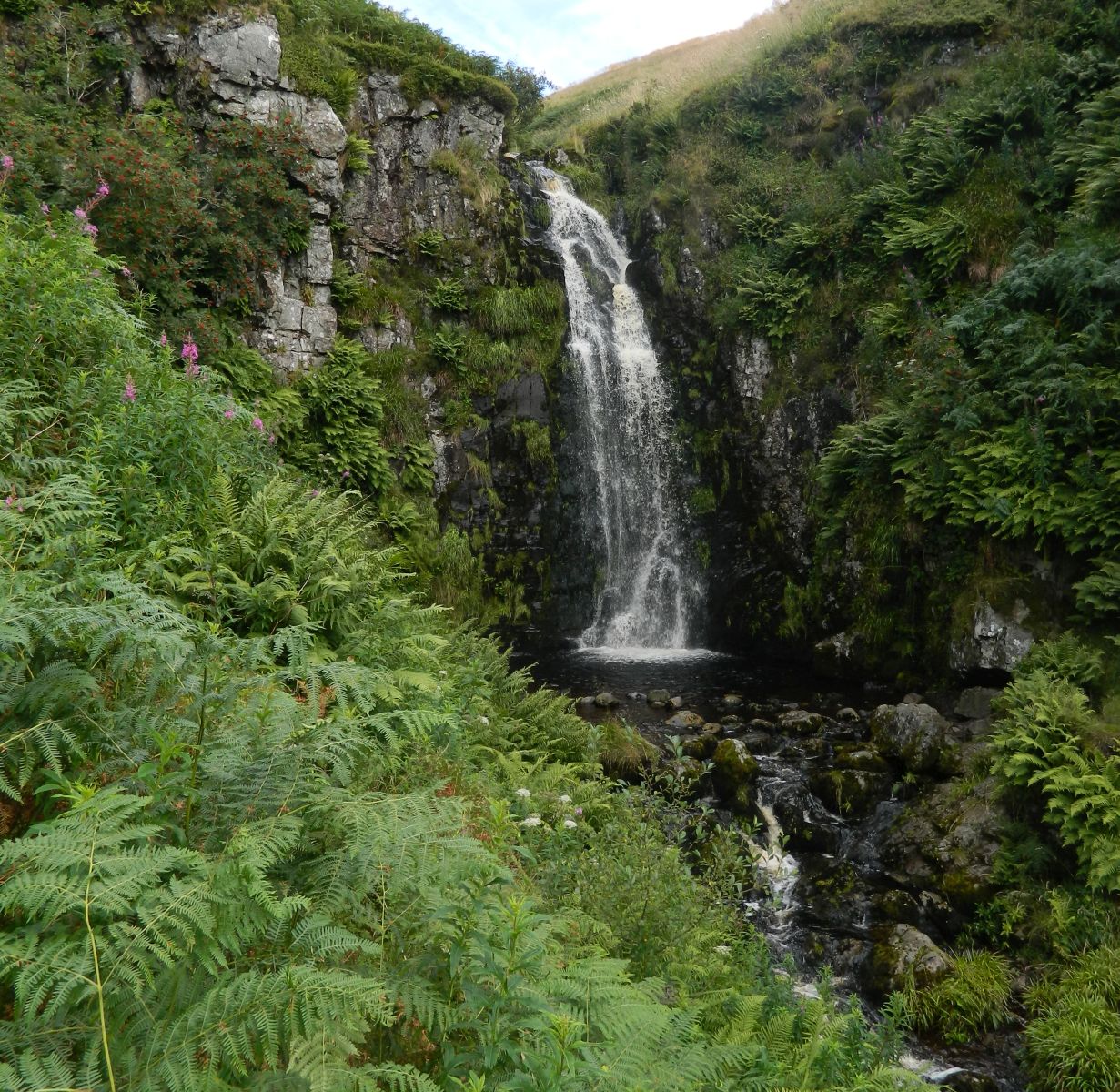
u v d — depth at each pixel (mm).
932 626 11062
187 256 10023
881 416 11641
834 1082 3562
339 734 2572
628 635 15469
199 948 1851
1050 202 11664
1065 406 9469
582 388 15344
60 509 3621
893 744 8773
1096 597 8812
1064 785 6711
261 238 11336
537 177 16922
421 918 2273
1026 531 9844
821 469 12586
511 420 14328
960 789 7906
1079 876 6605
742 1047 2807
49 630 2295
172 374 6492
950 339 11031
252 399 10711
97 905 1705
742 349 14867
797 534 13828
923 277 12766
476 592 13602
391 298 13570
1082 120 11891
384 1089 1986
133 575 3963
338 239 13133
